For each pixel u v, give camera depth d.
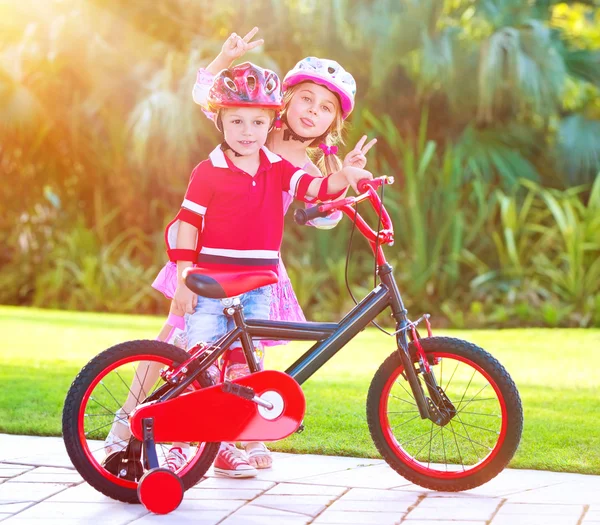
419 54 18.19
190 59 18.05
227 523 4.87
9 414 7.36
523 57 17.80
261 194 5.57
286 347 11.61
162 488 5.00
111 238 19.83
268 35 18.72
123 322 14.92
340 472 5.95
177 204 19.28
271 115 5.59
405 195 17.91
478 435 6.75
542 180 19.39
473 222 18.17
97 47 18.67
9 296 19.52
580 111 20.23
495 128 19.30
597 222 17.02
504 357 11.18
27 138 19.39
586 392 8.71
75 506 5.17
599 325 15.82
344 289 17.36
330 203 5.24
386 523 4.89
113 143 19.03
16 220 20.47
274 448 6.52
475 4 19.34
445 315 16.91
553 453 6.32
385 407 5.63
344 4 17.77
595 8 22.52
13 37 19.66
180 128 17.78
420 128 18.98
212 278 5.11
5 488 5.48
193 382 5.33
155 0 19.17
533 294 16.69
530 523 4.88
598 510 5.10
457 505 5.22
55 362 10.26
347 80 6.32
